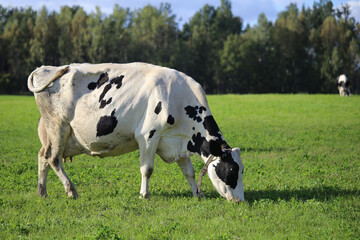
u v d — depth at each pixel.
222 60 85.31
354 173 11.34
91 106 9.20
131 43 89.44
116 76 9.30
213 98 46.19
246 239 6.60
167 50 90.62
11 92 83.69
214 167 8.55
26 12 105.25
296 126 22.80
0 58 88.12
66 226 7.36
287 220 7.45
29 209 8.52
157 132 8.91
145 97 8.95
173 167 12.60
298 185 10.10
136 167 12.95
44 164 9.74
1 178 11.22
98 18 91.06
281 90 87.19
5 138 19.36
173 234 6.84
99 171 12.08
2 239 6.84
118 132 9.12
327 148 15.60
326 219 7.45
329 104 35.88
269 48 88.19
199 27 104.38
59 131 9.56
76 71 9.40
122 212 8.12
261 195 9.30
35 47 86.44
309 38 88.81
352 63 85.06
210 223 7.32
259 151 15.41
